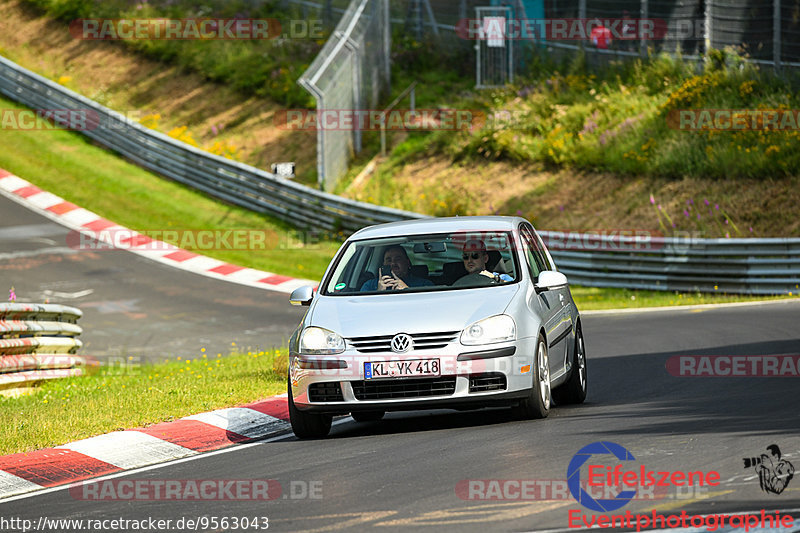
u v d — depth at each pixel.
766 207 93.81
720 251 82.44
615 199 103.06
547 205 106.25
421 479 23.41
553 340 33.25
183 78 148.75
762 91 107.75
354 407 29.91
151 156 127.44
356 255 34.31
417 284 33.06
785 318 61.41
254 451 29.91
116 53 156.12
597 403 35.41
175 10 161.62
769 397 33.31
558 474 22.81
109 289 87.88
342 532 19.19
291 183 113.50
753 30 114.50
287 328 73.94
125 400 39.19
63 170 124.44
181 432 32.91
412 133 128.88
